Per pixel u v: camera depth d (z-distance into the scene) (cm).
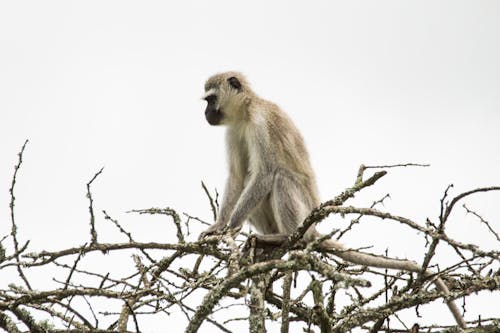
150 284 1536
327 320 1384
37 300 1488
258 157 2428
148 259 1645
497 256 1302
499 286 1478
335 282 1281
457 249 1477
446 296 1466
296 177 2423
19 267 1518
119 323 1566
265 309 1586
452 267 1498
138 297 1580
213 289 1394
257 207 2411
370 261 2117
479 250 1316
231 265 1534
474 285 1498
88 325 1483
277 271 1595
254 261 1981
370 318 1522
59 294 1473
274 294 1834
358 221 1569
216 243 1650
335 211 1602
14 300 1494
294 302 1650
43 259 1522
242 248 2078
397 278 1595
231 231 1925
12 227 1510
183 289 1461
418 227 1418
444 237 1362
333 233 1392
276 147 2438
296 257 1307
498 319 1510
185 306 1473
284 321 1530
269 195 2456
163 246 1614
